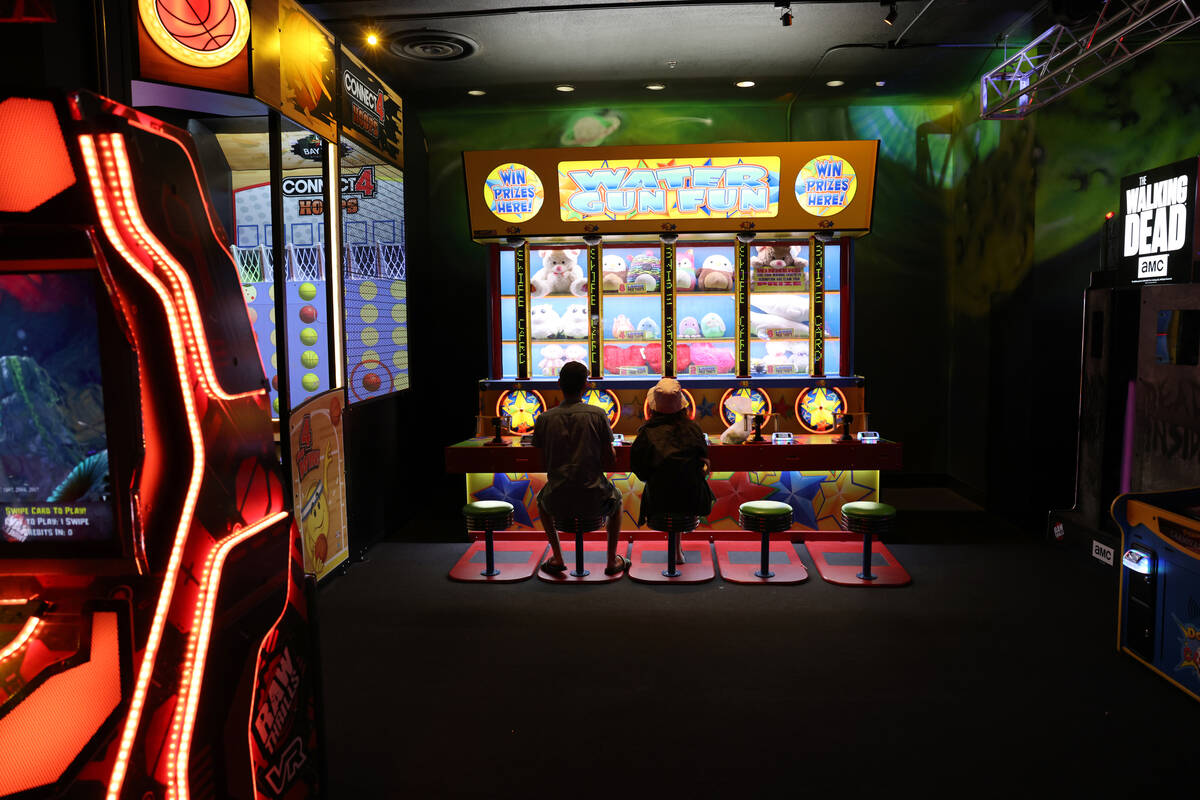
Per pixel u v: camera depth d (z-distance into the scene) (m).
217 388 1.71
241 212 5.17
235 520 1.79
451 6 4.76
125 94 2.49
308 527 4.29
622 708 3.11
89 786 1.51
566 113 6.88
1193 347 4.10
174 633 1.57
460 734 2.91
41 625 1.57
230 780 1.77
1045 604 4.21
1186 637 3.11
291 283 5.20
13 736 1.57
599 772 2.64
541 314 5.73
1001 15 5.01
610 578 4.66
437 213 6.98
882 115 6.85
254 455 1.89
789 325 5.67
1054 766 2.65
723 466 5.19
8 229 1.45
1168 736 2.84
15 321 1.48
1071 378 5.39
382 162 5.37
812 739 2.85
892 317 6.98
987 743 2.80
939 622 3.97
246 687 1.83
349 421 4.96
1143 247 4.55
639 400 5.59
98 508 1.49
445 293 7.02
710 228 5.30
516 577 4.70
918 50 5.58
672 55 5.64
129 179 1.46
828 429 5.54
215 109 3.64
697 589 4.52
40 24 1.88
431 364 7.01
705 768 2.66
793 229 5.29
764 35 5.29
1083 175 5.27
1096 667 3.43
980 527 5.76
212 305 1.72
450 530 5.95
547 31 5.15
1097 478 4.77
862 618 4.04
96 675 1.56
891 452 5.15
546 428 4.49
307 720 2.18
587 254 5.66
